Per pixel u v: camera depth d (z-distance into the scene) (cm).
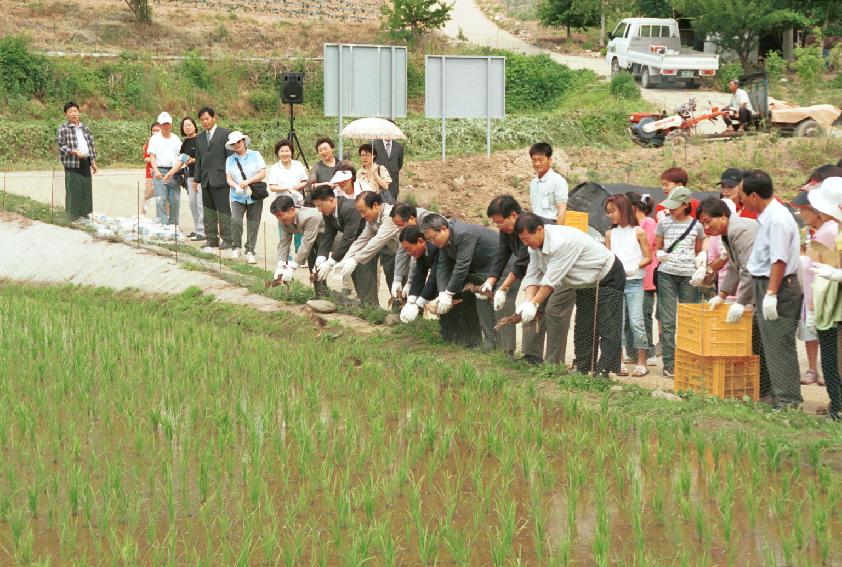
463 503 652
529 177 2167
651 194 1574
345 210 1116
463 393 869
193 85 3925
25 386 898
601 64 4447
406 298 1092
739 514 622
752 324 859
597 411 829
